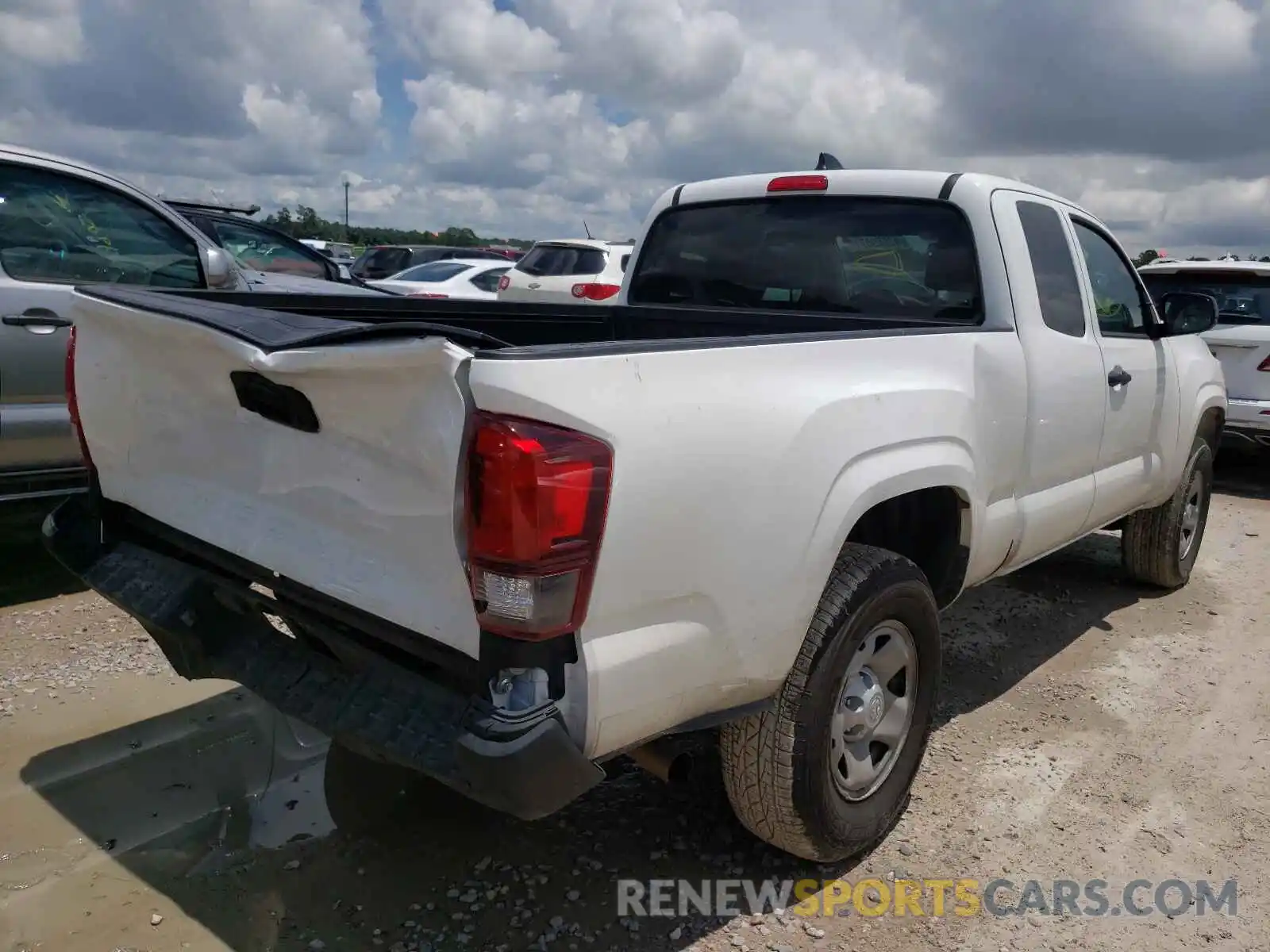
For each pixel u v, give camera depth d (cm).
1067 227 412
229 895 274
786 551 245
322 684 248
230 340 226
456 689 220
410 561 218
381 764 344
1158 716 407
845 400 265
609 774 343
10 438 465
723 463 229
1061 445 387
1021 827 325
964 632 490
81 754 341
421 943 258
